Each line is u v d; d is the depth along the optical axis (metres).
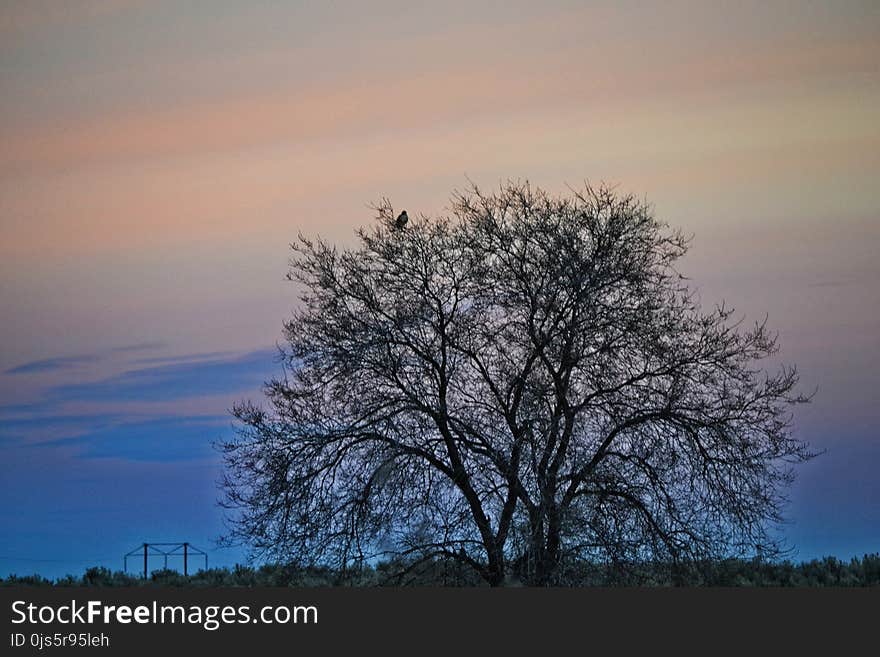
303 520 56.25
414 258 58.47
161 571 75.81
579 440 56.19
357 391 58.12
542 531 54.31
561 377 57.62
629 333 57.34
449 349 58.31
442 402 57.88
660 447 57.00
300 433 57.44
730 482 56.81
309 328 58.75
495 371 57.94
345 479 57.25
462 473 56.25
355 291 58.69
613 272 57.16
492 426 56.38
